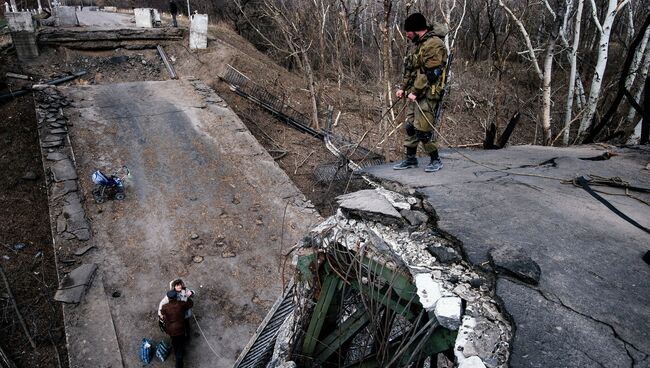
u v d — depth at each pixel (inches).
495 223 129.3
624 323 90.1
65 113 556.7
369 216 133.6
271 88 796.6
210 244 407.5
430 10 613.6
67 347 296.5
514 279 102.7
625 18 765.3
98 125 548.7
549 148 233.9
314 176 605.9
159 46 809.5
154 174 486.0
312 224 454.0
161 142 541.3
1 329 331.0
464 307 98.7
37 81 636.1
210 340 318.3
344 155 582.2
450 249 117.6
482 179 167.9
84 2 1610.5
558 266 108.7
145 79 732.0
